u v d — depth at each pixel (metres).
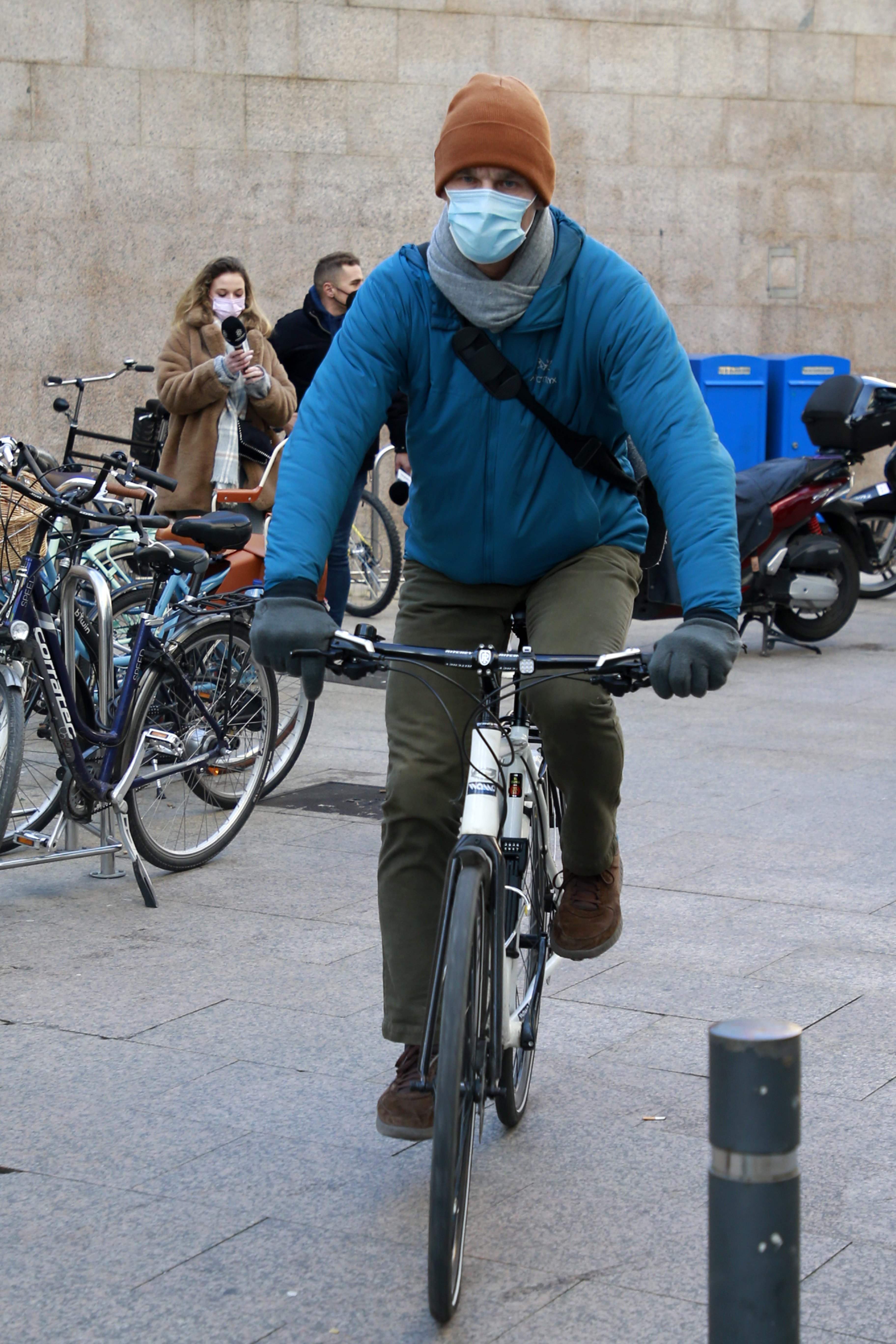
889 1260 3.08
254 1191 3.36
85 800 5.35
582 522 3.37
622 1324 2.86
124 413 13.27
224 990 4.55
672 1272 3.04
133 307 13.19
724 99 14.55
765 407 13.58
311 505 3.10
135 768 5.38
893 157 15.16
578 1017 4.36
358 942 4.98
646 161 14.45
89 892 5.51
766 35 14.56
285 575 3.01
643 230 14.55
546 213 3.17
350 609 11.98
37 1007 4.41
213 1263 3.07
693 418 3.11
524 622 3.55
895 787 7.05
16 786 5.16
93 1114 3.73
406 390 3.36
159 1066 4.01
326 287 9.41
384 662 2.94
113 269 13.09
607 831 3.51
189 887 5.56
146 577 6.56
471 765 3.13
